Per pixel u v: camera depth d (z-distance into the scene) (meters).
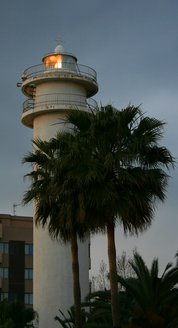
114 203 21.67
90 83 45.97
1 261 78.88
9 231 80.75
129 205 21.67
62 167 22.84
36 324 43.31
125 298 25.72
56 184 23.28
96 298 27.56
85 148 22.98
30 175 26.17
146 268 25.20
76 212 23.03
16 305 34.16
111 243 22.36
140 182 22.16
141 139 22.50
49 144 25.95
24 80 46.44
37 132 45.34
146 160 23.11
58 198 23.83
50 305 41.97
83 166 22.39
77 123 24.34
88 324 25.02
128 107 23.20
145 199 22.08
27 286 79.44
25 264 80.19
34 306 42.97
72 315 31.16
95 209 22.12
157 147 23.12
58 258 42.31
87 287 43.34
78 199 22.33
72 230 25.05
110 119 22.92
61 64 45.91
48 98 44.91
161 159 23.19
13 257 79.81
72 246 25.39
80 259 43.34
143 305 24.48
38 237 43.06
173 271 25.16
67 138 25.05
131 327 23.19
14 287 78.56
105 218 22.23
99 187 21.84
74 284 25.34
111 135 23.09
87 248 44.28
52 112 44.78
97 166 22.27
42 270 42.41
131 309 25.12
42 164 26.11
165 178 23.16
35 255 43.38
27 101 46.47
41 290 42.41
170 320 24.16
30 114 45.44
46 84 45.34
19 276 79.31
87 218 22.41
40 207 25.20
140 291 24.70
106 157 21.95
